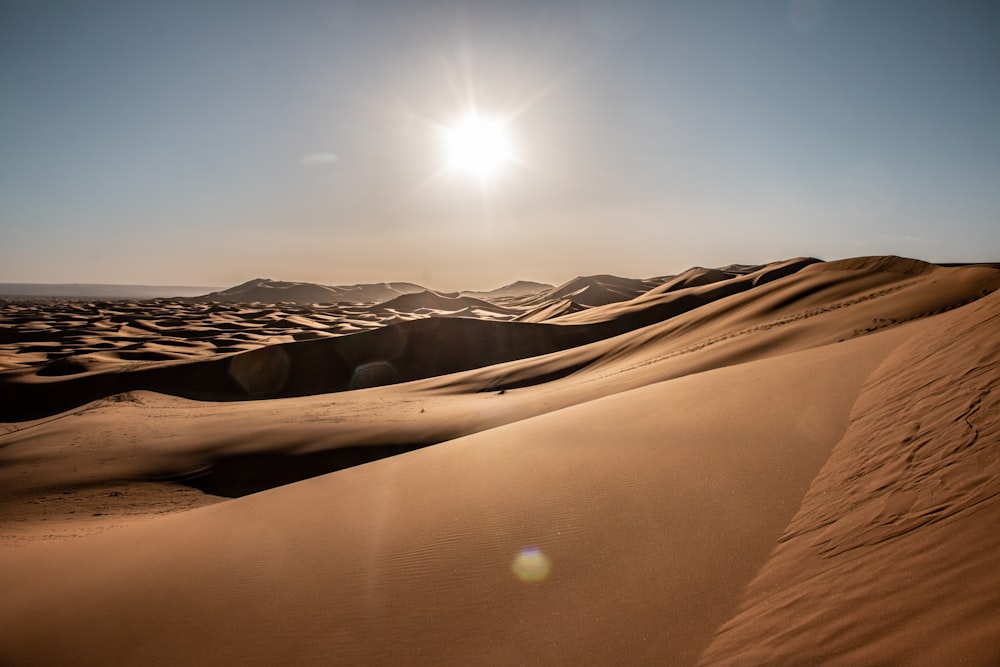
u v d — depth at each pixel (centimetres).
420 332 6906
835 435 811
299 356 6419
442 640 514
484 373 4512
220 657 557
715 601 484
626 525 668
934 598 358
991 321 873
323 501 1021
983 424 575
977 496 460
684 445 919
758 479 722
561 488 833
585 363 4028
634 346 4000
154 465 2231
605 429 1157
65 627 680
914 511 491
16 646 658
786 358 1458
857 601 397
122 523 1535
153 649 596
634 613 493
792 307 3294
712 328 3569
